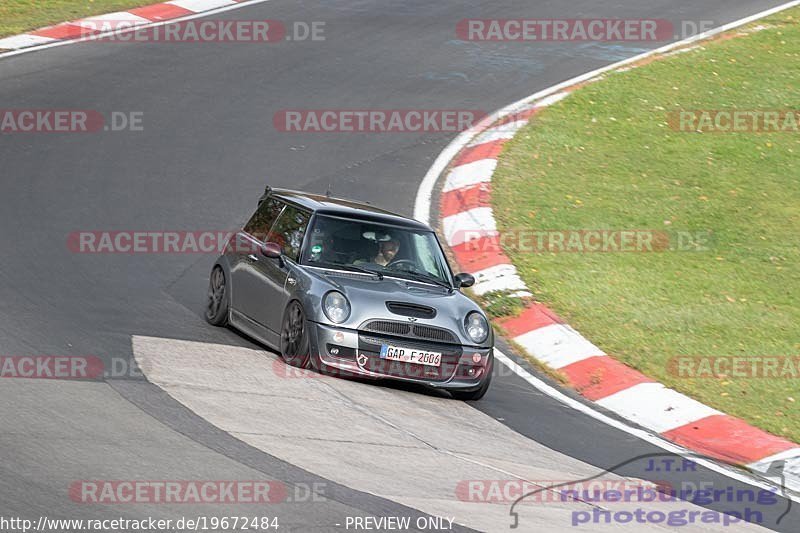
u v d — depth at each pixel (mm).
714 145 69250
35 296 40531
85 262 46281
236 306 40375
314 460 27562
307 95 73812
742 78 80250
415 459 29172
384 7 95875
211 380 33344
